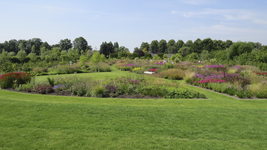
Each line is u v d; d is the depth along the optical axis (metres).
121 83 10.20
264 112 6.18
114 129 4.30
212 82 11.36
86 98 8.02
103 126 4.46
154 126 4.59
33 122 4.57
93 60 28.22
